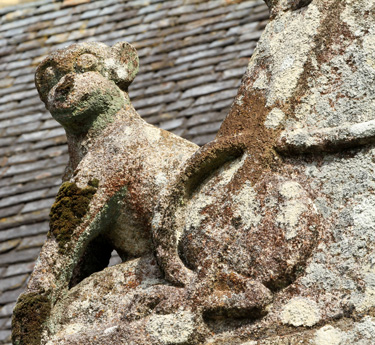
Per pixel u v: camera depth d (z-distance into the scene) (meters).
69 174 3.88
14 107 8.62
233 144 3.30
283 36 3.48
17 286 6.87
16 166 7.96
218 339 3.06
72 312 3.43
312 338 2.93
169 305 3.15
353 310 2.94
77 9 9.58
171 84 8.04
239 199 3.22
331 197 3.13
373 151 3.14
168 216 3.32
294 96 3.33
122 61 3.88
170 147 3.70
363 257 3.01
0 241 7.28
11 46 9.39
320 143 3.19
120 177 3.61
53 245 3.49
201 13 8.81
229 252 3.15
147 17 9.05
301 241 3.08
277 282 3.06
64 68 3.81
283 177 3.21
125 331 3.17
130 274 3.47
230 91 7.76
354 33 3.38
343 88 3.29
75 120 3.74
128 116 3.79
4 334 6.48
